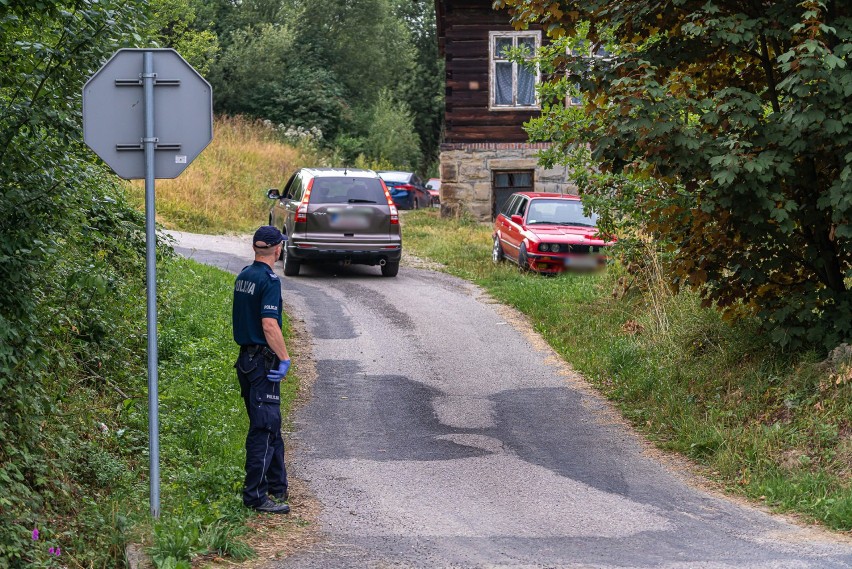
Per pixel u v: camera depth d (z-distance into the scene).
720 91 14.95
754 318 18.27
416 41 102.69
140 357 17.97
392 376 20.41
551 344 23.19
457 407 18.30
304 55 82.19
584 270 31.03
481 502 12.93
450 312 26.83
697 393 17.45
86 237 13.84
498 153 46.59
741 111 14.69
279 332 11.95
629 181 21.14
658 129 14.80
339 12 85.38
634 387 18.89
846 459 13.59
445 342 23.45
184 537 9.99
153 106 10.46
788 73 15.47
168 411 15.68
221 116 68.69
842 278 16.45
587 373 20.58
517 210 34.41
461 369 21.11
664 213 16.52
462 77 46.66
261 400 11.95
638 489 13.74
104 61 11.45
